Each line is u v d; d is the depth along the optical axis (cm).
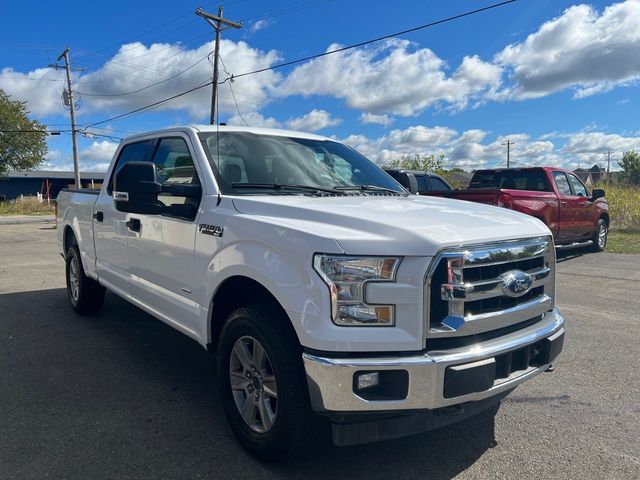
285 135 443
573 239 1124
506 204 895
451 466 300
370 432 264
